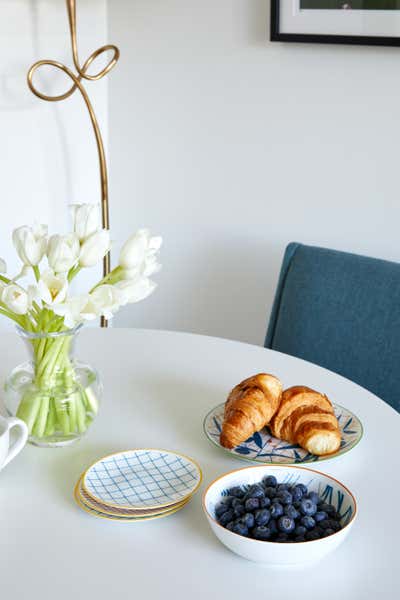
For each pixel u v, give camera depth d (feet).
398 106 7.04
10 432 4.09
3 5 7.57
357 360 5.79
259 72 7.76
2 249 8.09
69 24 7.67
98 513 3.49
